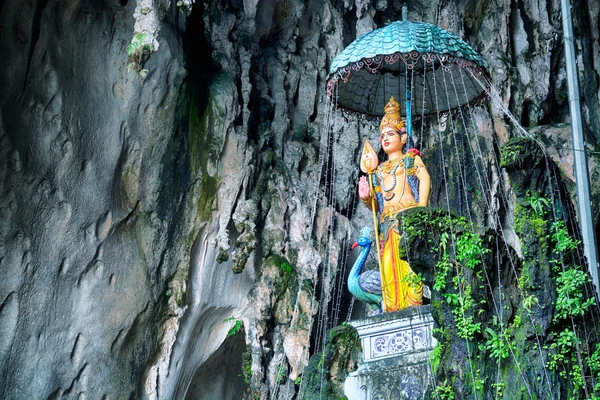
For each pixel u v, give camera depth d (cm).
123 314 1223
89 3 1157
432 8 1557
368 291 1020
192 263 1312
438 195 1414
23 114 1095
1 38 1066
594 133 1448
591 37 1492
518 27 1520
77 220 1162
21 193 1102
